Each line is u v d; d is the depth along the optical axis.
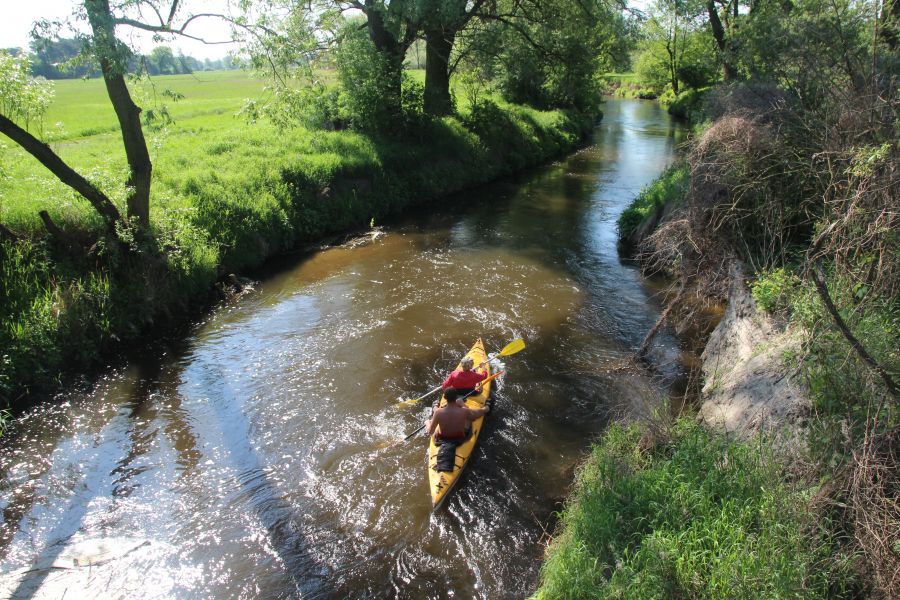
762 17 11.34
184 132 19.44
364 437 7.17
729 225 7.97
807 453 4.78
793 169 7.21
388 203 17.41
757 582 3.89
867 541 3.91
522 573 5.23
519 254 13.89
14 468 6.62
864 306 5.14
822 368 5.14
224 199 13.04
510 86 33.78
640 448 6.17
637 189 21.00
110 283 9.59
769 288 6.93
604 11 21.41
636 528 4.86
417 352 9.21
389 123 19.83
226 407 7.80
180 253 10.90
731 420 6.15
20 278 8.70
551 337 9.68
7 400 7.57
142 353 9.24
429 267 12.99
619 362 8.85
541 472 6.55
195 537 5.70
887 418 4.50
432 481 6.19
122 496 6.23
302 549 5.56
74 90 43.62
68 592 5.10
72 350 8.63
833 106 6.61
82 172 11.05
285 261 13.40
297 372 8.66
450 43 21.30
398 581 5.20
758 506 4.51
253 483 6.43
